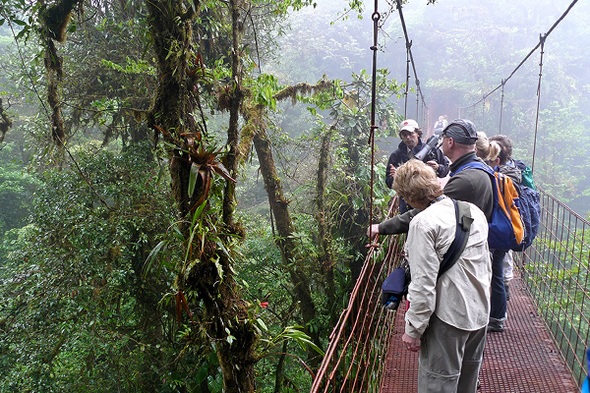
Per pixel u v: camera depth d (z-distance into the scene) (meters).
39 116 6.24
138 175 5.75
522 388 2.79
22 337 5.33
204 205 2.39
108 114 6.36
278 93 6.73
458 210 1.94
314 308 6.41
